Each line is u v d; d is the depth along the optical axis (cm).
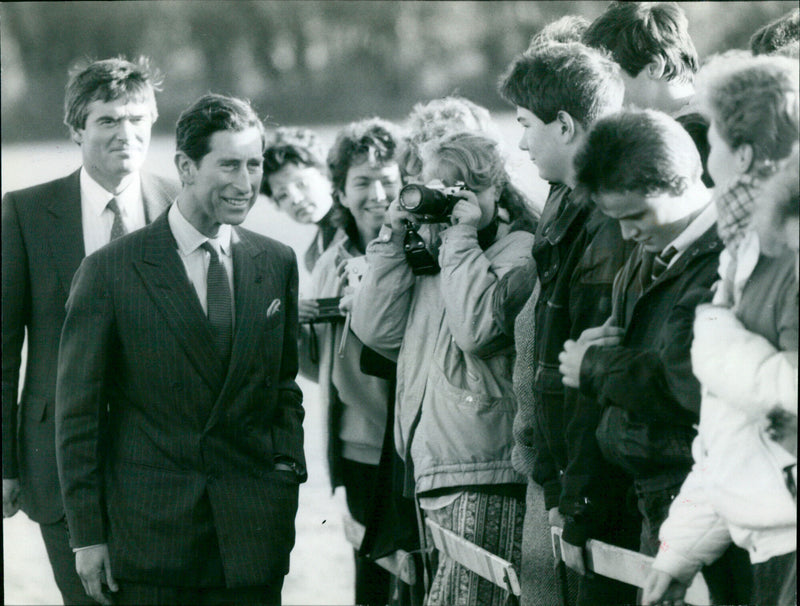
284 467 328
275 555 320
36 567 438
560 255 302
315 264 450
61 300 356
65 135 394
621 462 275
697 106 304
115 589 311
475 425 331
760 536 255
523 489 333
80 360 310
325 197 466
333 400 416
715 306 256
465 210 335
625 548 292
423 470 334
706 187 304
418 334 348
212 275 321
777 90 254
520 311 320
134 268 314
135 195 365
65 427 310
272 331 327
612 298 289
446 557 333
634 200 265
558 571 311
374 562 413
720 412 254
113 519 312
